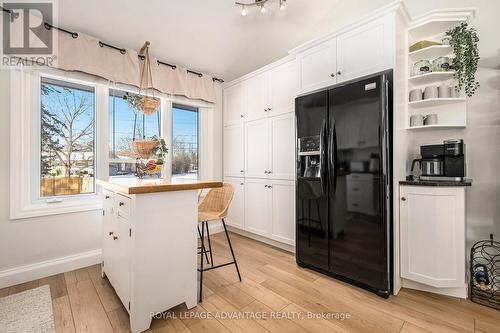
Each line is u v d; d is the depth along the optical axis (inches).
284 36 111.9
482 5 78.1
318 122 85.0
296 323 60.6
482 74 79.2
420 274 72.6
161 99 117.6
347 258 78.0
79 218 91.9
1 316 61.9
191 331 57.8
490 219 78.7
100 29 91.3
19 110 80.0
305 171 91.2
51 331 56.8
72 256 90.2
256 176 122.8
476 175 80.3
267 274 87.1
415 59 85.5
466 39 72.9
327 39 88.0
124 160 106.0
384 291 70.2
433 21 77.1
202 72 131.9
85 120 96.7
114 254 68.9
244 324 60.3
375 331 57.3
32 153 84.6
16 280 78.3
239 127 132.9
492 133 78.4
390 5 71.8
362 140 73.7
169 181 74.0
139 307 56.2
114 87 98.0
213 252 108.7
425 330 57.4
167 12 92.6
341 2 94.4
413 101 81.4
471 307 66.4
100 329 57.9
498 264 77.0
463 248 69.0
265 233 117.6
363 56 78.7
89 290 75.0
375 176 71.0
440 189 69.6
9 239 78.4
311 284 79.7
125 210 60.0
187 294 65.5
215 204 89.1
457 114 81.2
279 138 111.3
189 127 133.2
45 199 87.8
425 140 87.3
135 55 101.3
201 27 102.5
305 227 90.1
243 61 127.8
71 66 85.3
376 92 70.5
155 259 58.8
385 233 69.8
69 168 93.1
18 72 79.7
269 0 93.0
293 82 105.0
